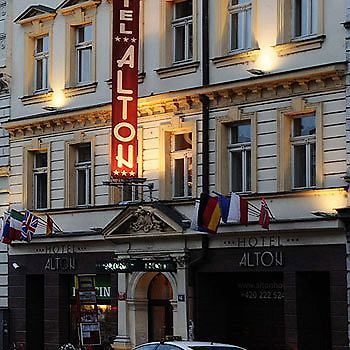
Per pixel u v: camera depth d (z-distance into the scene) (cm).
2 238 4662
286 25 3966
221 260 4088
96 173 4638
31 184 4972
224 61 4147
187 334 4134
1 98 5125
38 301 4956
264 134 3994
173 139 4375
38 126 4891
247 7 4134
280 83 3928
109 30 4638
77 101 4759
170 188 4353
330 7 3816
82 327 4450
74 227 4691
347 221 3688
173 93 4281
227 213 3828
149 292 4444
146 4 4478
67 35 4816
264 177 3984
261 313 4141
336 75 3759
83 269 4644
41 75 4994
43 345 4934
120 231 4406
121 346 4400
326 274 3931
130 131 4325
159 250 4275
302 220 3800
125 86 4325
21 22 5025
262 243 3959
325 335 3909
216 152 4153
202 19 4238
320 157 3800
